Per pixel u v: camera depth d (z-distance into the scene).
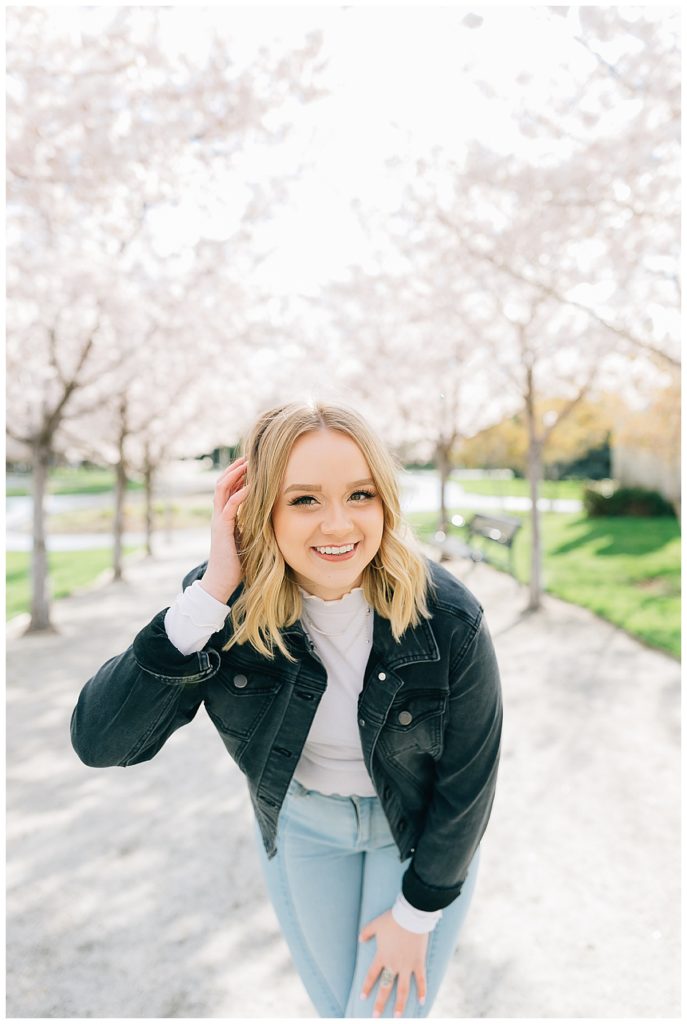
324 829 1.54
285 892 1.58
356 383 13.49
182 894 2.88
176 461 18.70
